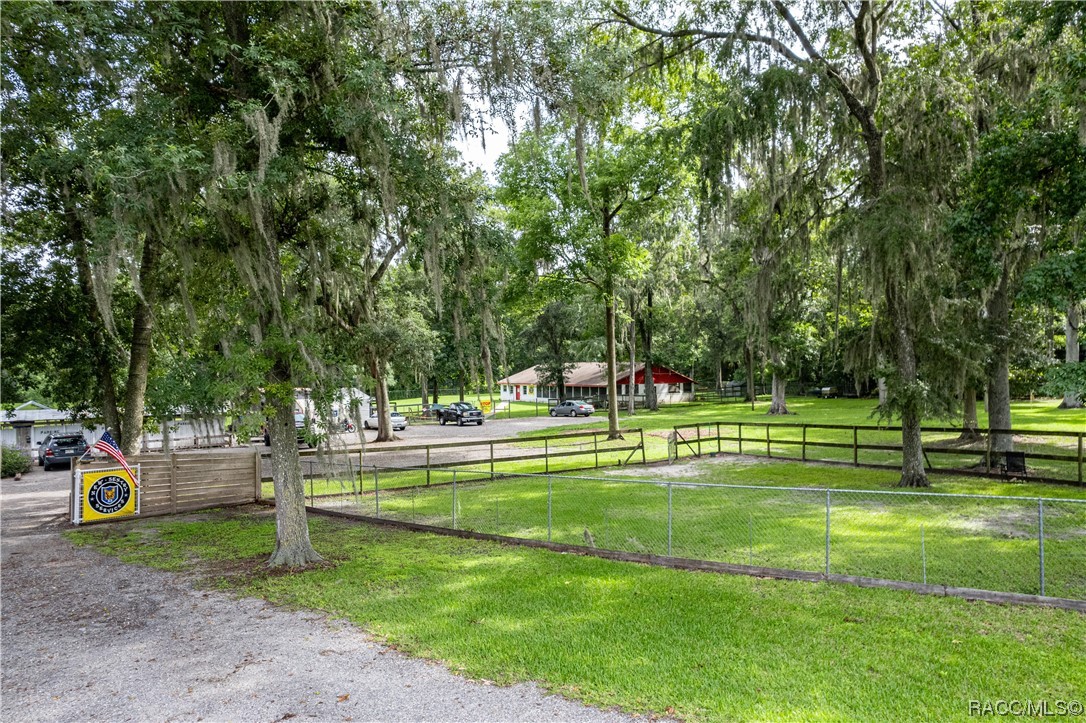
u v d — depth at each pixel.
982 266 12.28
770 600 6.96
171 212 8.48
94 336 15.62
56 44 8.84
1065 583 7.36
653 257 33.34
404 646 6.07
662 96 19.11
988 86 14.80
